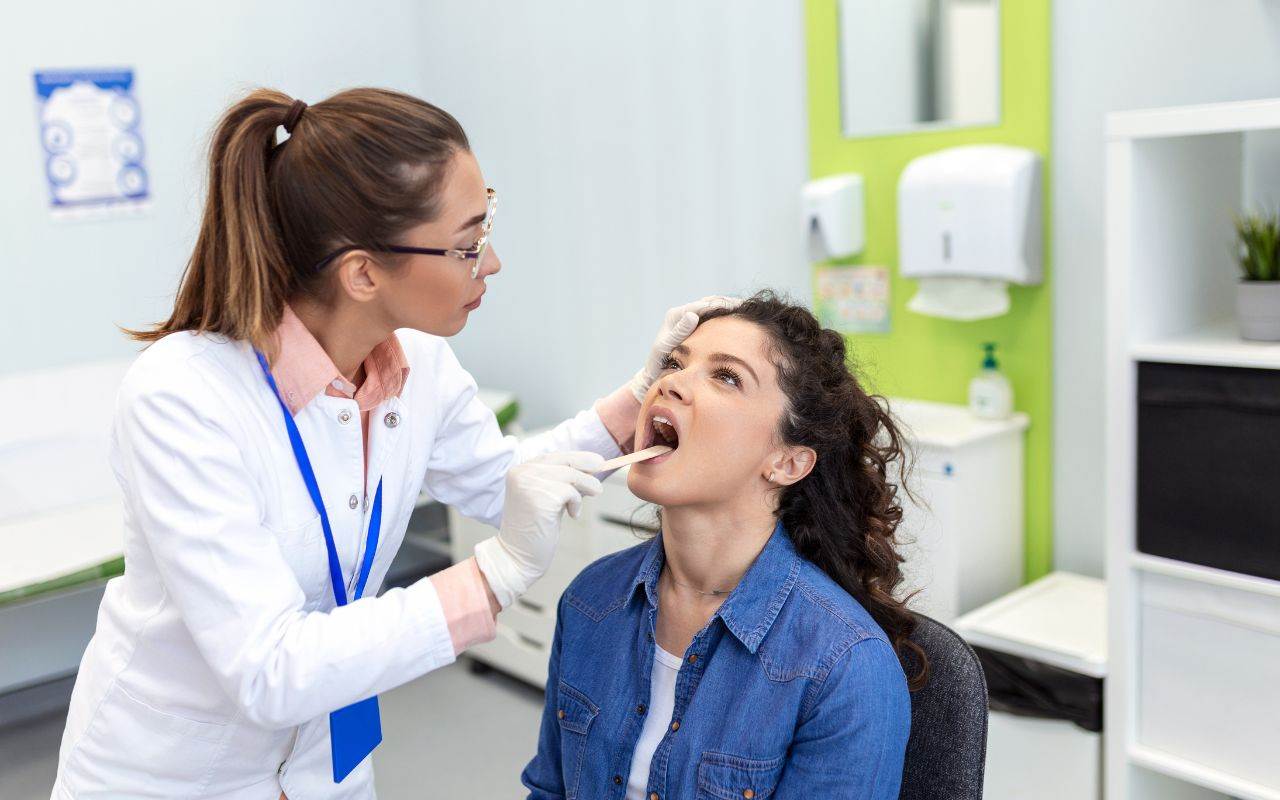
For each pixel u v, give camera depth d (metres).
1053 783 1.97
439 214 1.04
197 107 3.39
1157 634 1.84
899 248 2.51
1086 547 2.38
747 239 2.97
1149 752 1.87
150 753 1.17
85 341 3.24
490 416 1.44
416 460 1.28
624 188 3.28
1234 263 2.03
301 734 1.23
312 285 1.08
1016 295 2.40
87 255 3.22
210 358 1.07
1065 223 2.31
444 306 1.09
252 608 1.00
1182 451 1.75
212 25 3.40
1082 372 2.34
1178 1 2.08
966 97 2.41
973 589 2.33
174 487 1.01
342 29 3.72
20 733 3.05
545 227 3.59
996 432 2.32
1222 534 1.72
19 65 3.06
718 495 1.13
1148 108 2.16
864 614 1.12
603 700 1.20
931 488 2.28
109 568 2.42
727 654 1.13
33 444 2.97
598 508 2.83
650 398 1.17
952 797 1.14
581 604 1.27
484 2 3.64
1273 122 1.57
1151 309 1.82
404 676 1.03
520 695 3.12
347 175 1.01
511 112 3.63
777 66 2.80
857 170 2.65
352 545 1.21
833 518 1.19
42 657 2.97
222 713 1.15
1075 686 1.92
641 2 3.12
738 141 2.94
